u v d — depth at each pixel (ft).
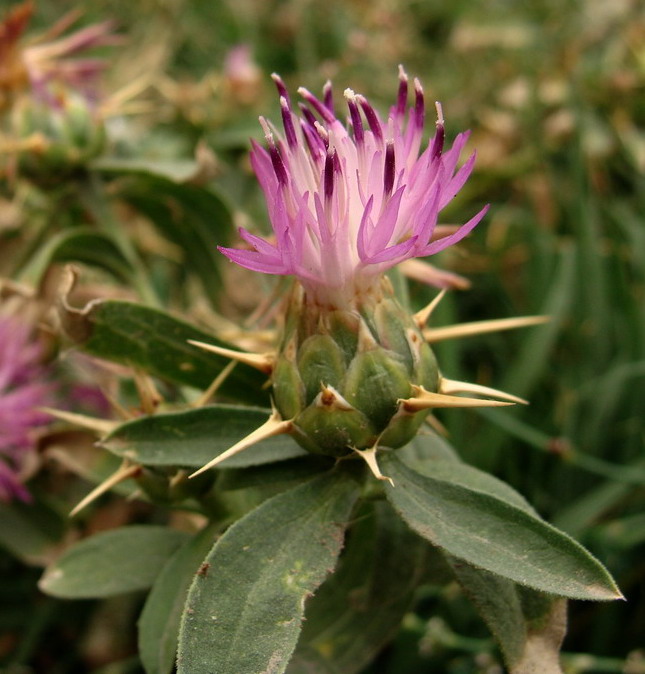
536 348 0.44
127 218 0.49
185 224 0.41
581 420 0.44
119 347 0.29
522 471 0.44
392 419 0.24
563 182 0.58
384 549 0.28
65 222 0.43
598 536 0.39
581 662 0.35
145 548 0.30
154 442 0.26
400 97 0.26
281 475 0.26
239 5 0.71
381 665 0.38
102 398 0.39
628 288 0.47
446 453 0.29
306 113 0.26
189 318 0.40
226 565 0.23
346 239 0.23
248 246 0.30
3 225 0.47
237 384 0.29
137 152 0.44
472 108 0.64
